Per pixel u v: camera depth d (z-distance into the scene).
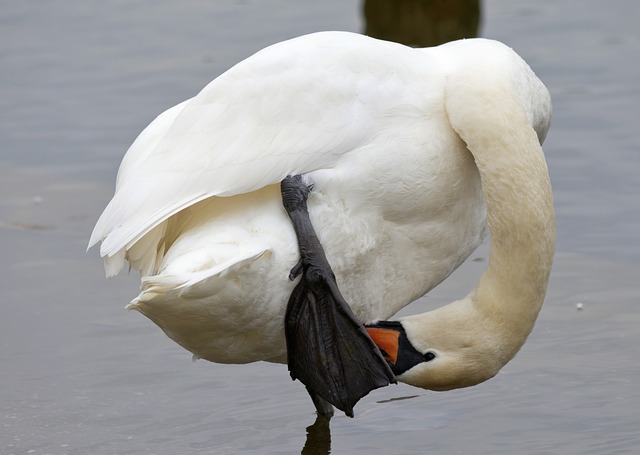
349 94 9.97
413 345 10.19
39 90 20.64
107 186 17.50
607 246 15.13
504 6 24.72
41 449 10.66
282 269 9.68
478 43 10.70
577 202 16.25
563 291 13.97
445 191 10.33
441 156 10.19
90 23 24.02
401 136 10.07
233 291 9.41
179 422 11.19
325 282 9.77
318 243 9.79
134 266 10.32
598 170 17.03
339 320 9.94
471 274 14.62
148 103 19.81
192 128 9.95
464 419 11.17
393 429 11.02
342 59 10.04
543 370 12.07
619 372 11.95
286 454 10.57
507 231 10.08
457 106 10.10
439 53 10.62
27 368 12.30
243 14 24.25
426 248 10.62
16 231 16.08
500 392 11.69
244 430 11.02
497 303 10.12
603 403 11.32
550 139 18.06
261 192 9.88
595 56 21.33
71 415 11.30
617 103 19.19
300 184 9.79
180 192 9.66
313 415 11.33
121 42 22.83
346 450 10.62
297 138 9.84
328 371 10.00
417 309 13.62
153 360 12.51
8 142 18.81
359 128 9.95
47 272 14.82
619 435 10.69
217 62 21.42
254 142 9.82
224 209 9.79
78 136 18.88
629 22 23.16
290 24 23.42
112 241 9.48
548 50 21.77
